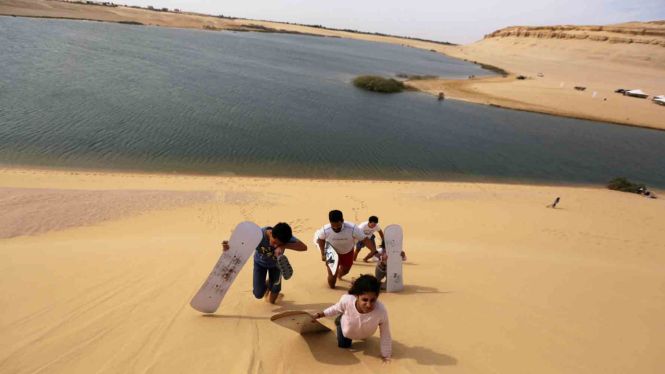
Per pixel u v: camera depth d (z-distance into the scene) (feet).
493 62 401.08
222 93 136.67
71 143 76.69
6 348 11.77
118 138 82.64
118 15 418.72
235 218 48.34
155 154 77.30
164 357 11.49
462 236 47.42
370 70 258.78
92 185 57.82
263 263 15.53
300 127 109.19
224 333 13.10
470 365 11.22
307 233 45.11
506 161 100.37
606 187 86.69
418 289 19.67
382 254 19.04
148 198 51.24
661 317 16.67
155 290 17.71
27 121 84.94
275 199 57.00
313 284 20.48
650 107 189.88
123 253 24.94
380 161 90.48
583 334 14.03
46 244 28.66
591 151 117.80
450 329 13.92
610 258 40.63
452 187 74.38
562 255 38.86
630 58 360.28
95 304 15.52
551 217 57.88
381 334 11.50
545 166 99.40
